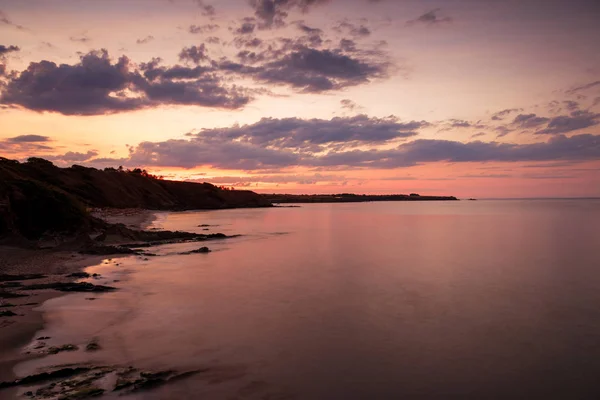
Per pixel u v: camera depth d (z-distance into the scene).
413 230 52.06
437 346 10.73
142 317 12.66
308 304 14.74
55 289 15.52
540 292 16.89
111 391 7.77
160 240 35.09
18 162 81.25
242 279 19.22
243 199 163.12
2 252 22.95
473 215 96.31
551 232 47.28
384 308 14.32
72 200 31.52
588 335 11.60
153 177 146.38
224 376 8.77
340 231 50.69
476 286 18.03
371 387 8.48
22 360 8.93
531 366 9.56
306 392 8.19
